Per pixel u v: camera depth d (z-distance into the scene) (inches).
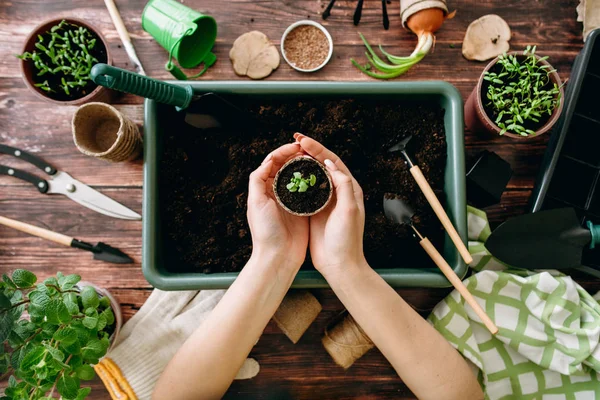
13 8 45.8
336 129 40.2
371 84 38.2
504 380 43.9
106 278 45.3
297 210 35.0
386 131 40.9
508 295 43.1
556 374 43.6
